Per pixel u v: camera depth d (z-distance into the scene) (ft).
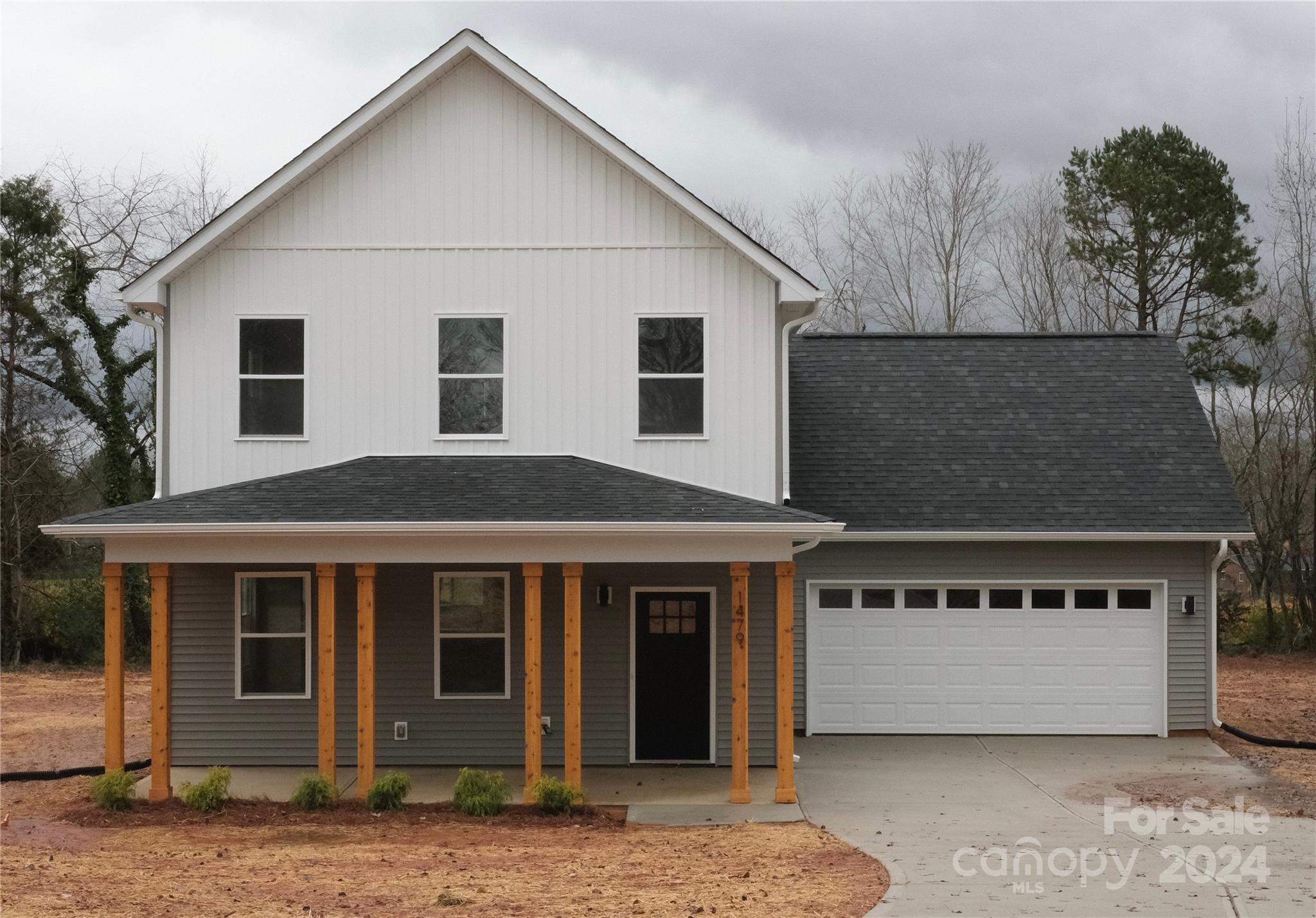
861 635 65.05
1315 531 112.27
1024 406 71.00
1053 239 148.87
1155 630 64.80
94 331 107.04
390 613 55.93
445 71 55.67
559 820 45.83
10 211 106.01
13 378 106.73
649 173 54.60
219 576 55.98
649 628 56.39
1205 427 69.46
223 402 55.11
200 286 55.47
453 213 55.52
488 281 55.42
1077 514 64.34
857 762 57.57
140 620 107.76
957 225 153.99
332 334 55.31
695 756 56.03
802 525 47.47
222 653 55.83
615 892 35.27
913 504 64.80
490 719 55.72
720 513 48.47
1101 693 64.69
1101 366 73.82
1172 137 127.54
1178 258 127.03
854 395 71.87
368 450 55.11
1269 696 82.69
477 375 55.36
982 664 64.85
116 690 48.67
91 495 111.96
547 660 55.88
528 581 48.29
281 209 55.62
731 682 56.08
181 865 38.70
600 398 55.06
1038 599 65.05
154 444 111.96
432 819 45.85
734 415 54.85
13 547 104.12
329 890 35.50
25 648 105.70
